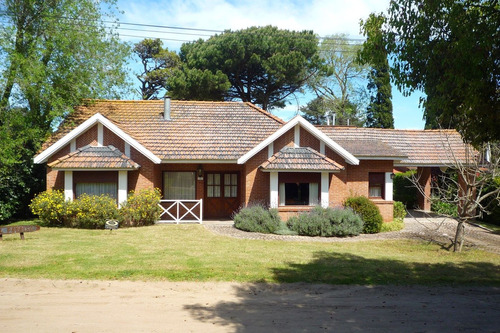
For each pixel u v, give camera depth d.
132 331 6.07
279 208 16.58
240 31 34.03
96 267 9.69
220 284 8.67
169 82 33.62
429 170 23.08
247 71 34.28
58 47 19.17
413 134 22.81
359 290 8.44
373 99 43.34
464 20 6.61
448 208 22.14
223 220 18.72
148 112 20.31
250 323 6.48
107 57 21.25
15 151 18.20
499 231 17.55
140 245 12.55
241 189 19.12
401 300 7.82
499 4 6.63
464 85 6.72
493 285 8.91
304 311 7.12
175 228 16.14
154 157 16.80
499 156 12.71
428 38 7.18
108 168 16.38
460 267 10.47
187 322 6.48
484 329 6.34
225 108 21.02
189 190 19.38
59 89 19.19
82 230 15.45
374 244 13.83
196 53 34.69
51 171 17.16
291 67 32.97
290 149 17.31
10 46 18.03
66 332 6.00
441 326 6.45
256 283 8.79
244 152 17.89
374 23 7.97
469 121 7.03
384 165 18.98
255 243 13.34
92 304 7.32
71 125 18.61
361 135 22.00
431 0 7.00
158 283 8.66
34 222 17.47
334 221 15.38
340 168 16.80
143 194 16.73
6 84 17.98
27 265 9.77
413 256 11.87
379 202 18.66
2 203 17.48
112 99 22.61
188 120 19.83
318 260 10.94
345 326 6.39
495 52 6.43
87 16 20.12
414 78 7.54
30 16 19.06
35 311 6.91
